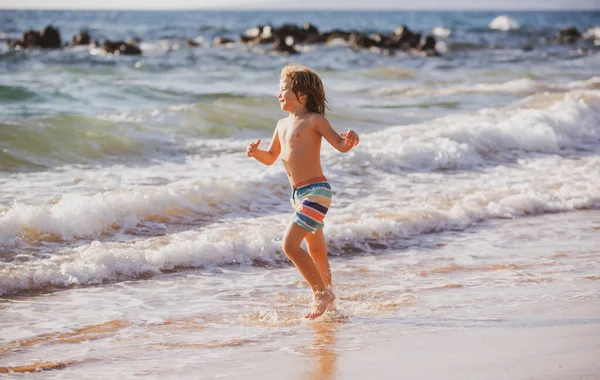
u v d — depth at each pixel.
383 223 11.26
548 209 12.91
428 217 11.88
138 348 6.78
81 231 10.48
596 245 10.75
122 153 16.06
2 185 12.88
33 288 8.55
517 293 8.32
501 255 10.24
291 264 9.88
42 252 9.66
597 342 6.41
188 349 6.72
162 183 13.37
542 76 38.56
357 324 7.37
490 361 5.98
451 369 5.84
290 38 66.56
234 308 8.05
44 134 16.38
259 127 19.72
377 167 15.34
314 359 6.30
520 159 16.94
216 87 31.78
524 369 5.75
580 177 15.01
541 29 109.38
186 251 9.71
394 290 8.62
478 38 82.81
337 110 23.33
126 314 7.80
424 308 7.85
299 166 7.80
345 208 12.24
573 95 23.97
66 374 6.12
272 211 12.03
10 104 24.22
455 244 10.89
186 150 16.67
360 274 9.36
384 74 38.50
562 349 6.23
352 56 55.19
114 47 51.91
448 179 14.74
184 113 20.05
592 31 85.88
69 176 13.85
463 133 17.91
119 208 11.14
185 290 8.69
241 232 10.56
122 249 9.62
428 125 19.69
